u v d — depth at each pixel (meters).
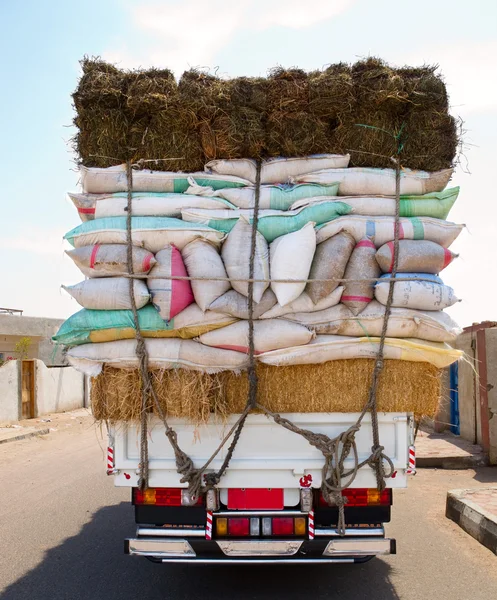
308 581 4.97
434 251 4.45
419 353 4.33
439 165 4.85
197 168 4.82
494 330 9.71
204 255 4.36
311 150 4.80
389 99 4.74
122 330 4.36
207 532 4.25
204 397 4.26
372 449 4.29
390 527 6.46
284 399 4.33
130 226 4.45
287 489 4.38
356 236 4.51
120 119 4.80
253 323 4.28
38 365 17.06
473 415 11.15
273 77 4.84
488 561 5.36
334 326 4.32
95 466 9.89
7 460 10.49
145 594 4.66
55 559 5.44
